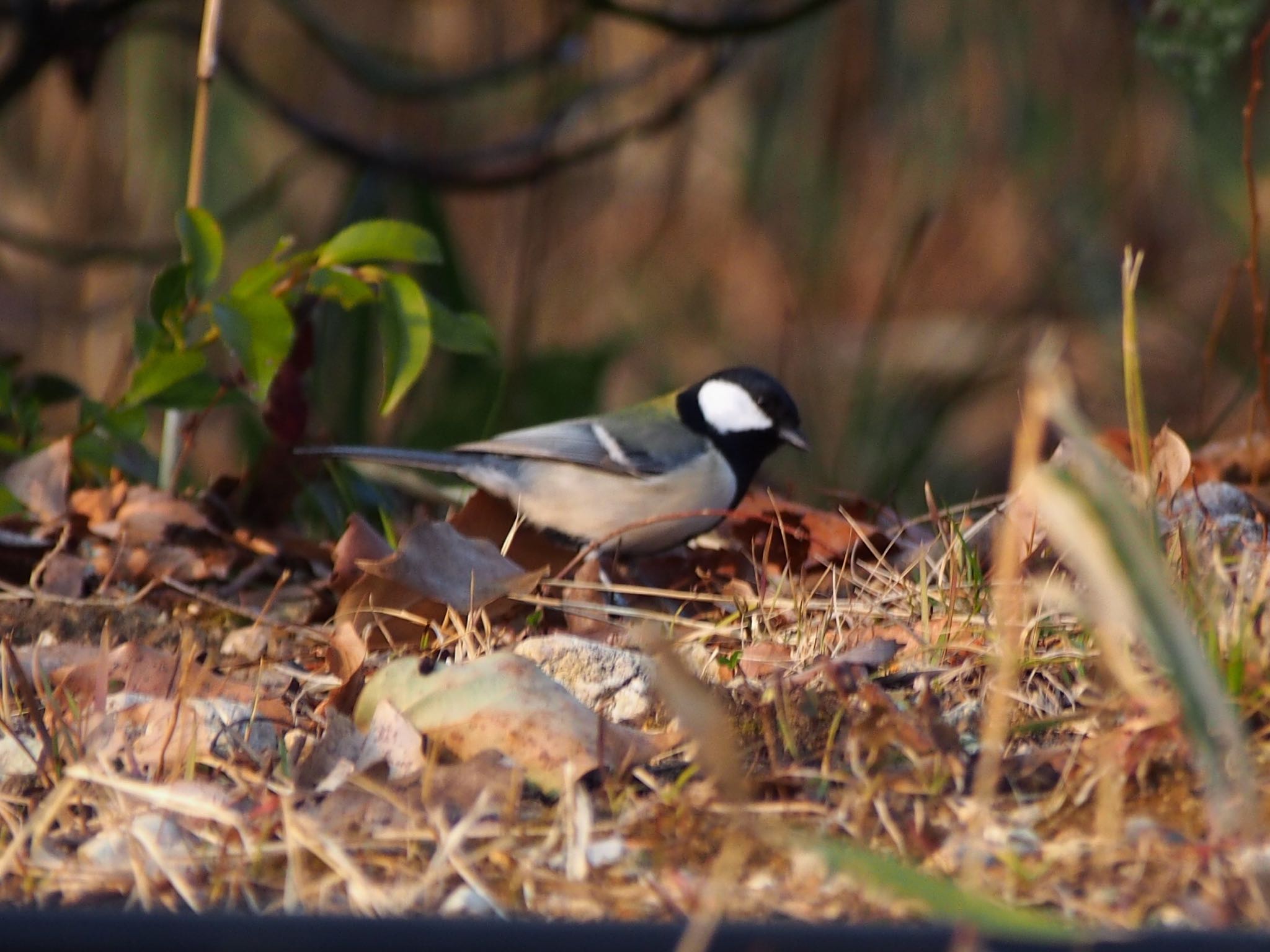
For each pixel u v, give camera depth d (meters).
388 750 4.68
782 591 6.87
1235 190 15.79
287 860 4.13
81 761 4.59
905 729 4.47
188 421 9.31
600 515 9.02
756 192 17.06
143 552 7.72
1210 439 9.90
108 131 15.42
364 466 10.41
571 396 13.43
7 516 7.66
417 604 6.26
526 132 15.68
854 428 14.39
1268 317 15.73
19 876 4.14
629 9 12.00
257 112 15.70
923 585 5.82
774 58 16.64
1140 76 15.89
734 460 9.53
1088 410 15.60
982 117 16.19
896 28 16.11
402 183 12.95
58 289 15.46
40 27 11.06
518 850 4.16
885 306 14.73
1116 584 3.51
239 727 5.07
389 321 7.92
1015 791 4.35
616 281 17.86
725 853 4.00
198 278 7.82
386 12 16.48
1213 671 4.08
